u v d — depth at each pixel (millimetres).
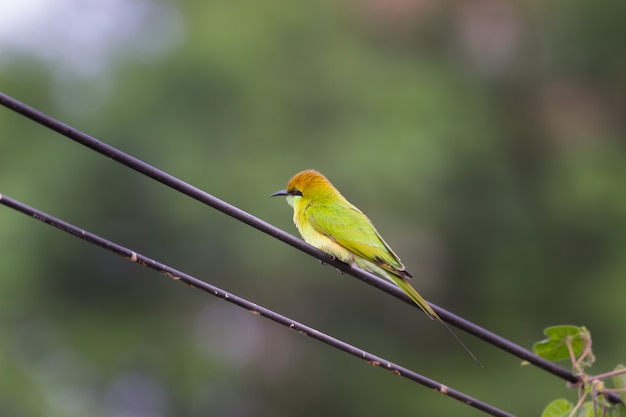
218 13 18734
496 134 21156
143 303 17688
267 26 18984
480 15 21219
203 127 17578
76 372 17484
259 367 18078
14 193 16469
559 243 20203
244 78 18141
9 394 16109
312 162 17734
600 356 18469
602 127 21750
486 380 17750
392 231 17953
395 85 19594
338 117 19016
